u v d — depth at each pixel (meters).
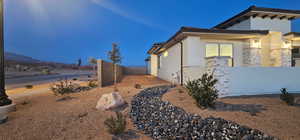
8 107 4.52
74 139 3.17
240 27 12.05
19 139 3.13
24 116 4.35
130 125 4.00
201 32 8.09
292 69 6.53
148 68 29.11
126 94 7.00
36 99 6.29
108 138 3.27
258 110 4.00
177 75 10.34
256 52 9.71
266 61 10.18
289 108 4.15
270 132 2.89
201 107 4.36
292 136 2.76
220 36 8.99
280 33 9.74
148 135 3.51
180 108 4.58
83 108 5.10
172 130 3.60
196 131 3.37
